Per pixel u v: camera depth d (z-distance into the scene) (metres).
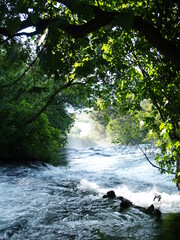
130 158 18.12
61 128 21.84
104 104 6.70
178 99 4.79
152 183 9.27
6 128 13.75
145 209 5.92
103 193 7.84
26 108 14.17
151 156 16.59
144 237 4.24
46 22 1.91
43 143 14.92
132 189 8.48
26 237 4.45
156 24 4.18
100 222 5.15
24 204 6.42
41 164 13.82
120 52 5.09
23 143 14.03
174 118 4.72
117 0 4.50
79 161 19.17
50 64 1.34
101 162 17.39
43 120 14.55
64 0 1.27
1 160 14.05
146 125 5.57
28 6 1.29
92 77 6.00
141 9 4.37
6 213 5.70
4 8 1.36
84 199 6.96
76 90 9.33
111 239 4.24
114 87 6.37
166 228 4.58
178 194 7.61
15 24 1.24
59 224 5.05
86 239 4.30
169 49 2.28
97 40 2.21
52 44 1.37
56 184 9.13
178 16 3.85
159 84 4.95
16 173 11.01
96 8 2.11
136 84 5.44
